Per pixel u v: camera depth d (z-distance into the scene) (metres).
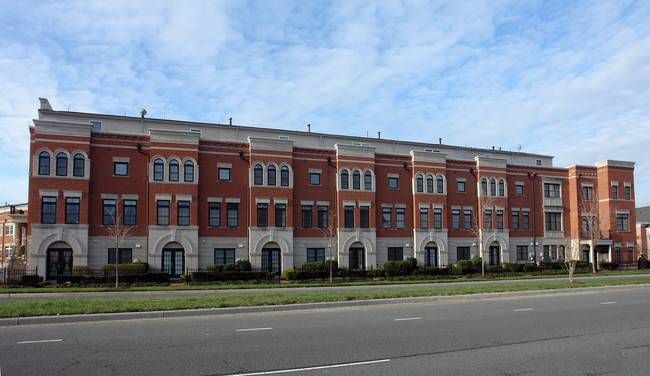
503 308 18.67
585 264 48.38
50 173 33.97
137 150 36.69
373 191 43.28
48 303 16.44
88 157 34.97
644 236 69.56
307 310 17.58
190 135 37.69
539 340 12.51
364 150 43.38
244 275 34.38
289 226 40.03
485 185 48.00
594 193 52.12
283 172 40.50
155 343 11.59
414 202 44.91
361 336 12.73
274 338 12.34
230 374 9.02
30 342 11.57
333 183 42.38
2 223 62.72
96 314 14.98
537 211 50.53
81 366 9.46
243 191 39.44
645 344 12.13
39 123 33.97
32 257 33.16
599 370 9.64
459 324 14.80
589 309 18.53
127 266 33.97
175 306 16.36
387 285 31.28
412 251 44.62
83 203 34.59
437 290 23.08
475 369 9.59
